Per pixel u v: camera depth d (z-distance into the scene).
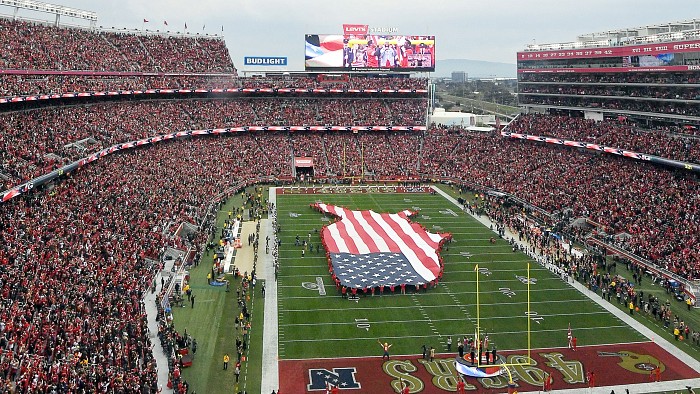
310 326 46.16
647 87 89.69
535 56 107.75
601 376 38.88
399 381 38.09
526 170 94.25
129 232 57.97
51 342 37.03
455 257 63.50
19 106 74.38
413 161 108.88
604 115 98.50
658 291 53.88
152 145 92.75
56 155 66.81
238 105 114.12
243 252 64.25
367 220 74.44
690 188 72.19
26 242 48.50
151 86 99.69
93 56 93.69
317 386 37.41
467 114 144.62
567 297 52.41
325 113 117.38
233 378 38.19
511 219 76.56
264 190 96.31
